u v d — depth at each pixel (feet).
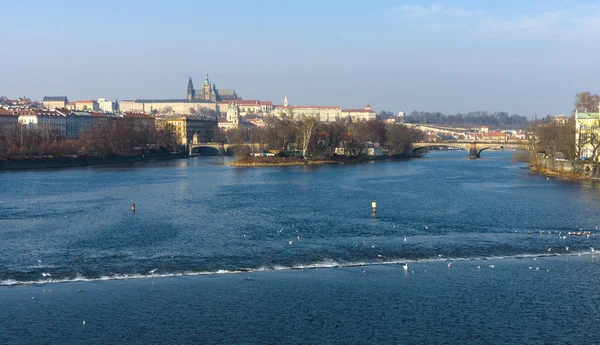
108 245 508.53
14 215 654.94
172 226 588.09
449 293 385.50
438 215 644.27
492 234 545.44
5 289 393.29
